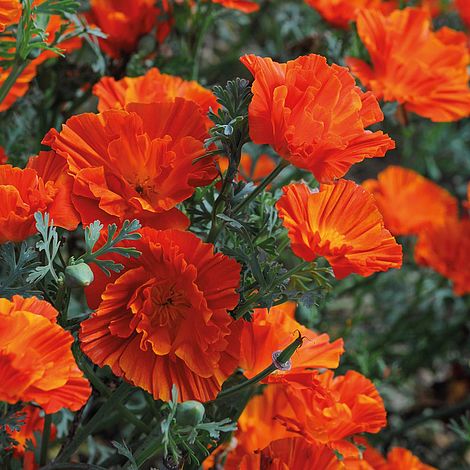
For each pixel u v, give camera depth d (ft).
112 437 3.19
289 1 4.10
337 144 2.14
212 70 3.78
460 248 3.35
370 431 2.40
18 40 2.37
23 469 2.45
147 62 3.02
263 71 2.15
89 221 2.17
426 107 2.71
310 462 2.33
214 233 2.26
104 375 2.44
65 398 2.02
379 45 2.71
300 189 2.17
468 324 3.74
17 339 2.02
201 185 2.22
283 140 2.15
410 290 3.98
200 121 2.23
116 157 2.19
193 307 2.14
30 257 2.17
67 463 2.28
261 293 2.22
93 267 2.16
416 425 3.33
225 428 2.17
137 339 2.15
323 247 2.13
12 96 2.54
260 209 2.39
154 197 2.21
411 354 3.68
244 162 3.27
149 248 2.14
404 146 4.51
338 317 3.84
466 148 4.86
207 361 2.15
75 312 3.02
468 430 3.03
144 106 2.23
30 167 2.20
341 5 2.97
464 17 3.73
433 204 3.45
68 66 2.91
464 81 2.70
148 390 2.14
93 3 2.83
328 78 2.18
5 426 2.23
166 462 2.22
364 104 2.24
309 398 2.35
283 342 2.32
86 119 2.19
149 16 2.86
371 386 2.43
